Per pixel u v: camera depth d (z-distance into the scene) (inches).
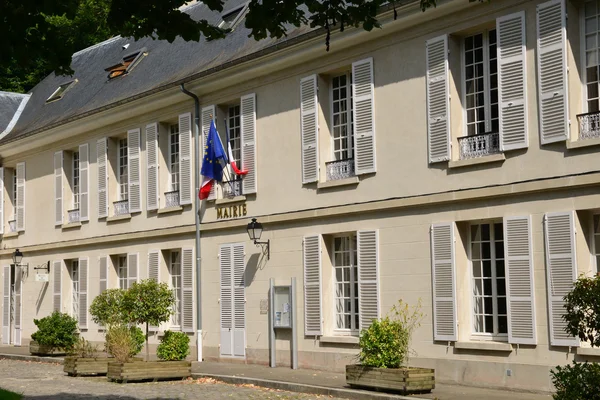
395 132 781.9
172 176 1104.8
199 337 1014.4
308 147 873.5
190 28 410.0
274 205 919.0
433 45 745.0
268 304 923.4
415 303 753.6
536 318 657.0
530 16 672.4
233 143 1002.1
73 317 1248.2
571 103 643.5
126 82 1227.9
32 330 1370.6
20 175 1411.2
